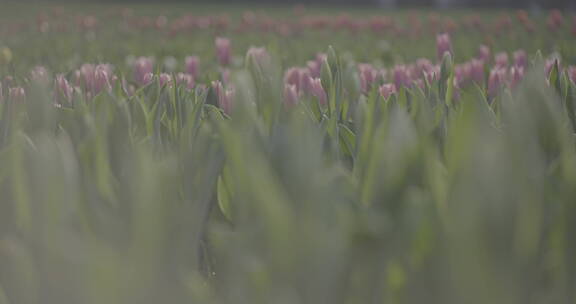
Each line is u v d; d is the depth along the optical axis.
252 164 1.91
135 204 1.91
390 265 1.84
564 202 1.93
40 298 2.12
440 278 1.80
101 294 1.81
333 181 2.15
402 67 5.62
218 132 2.69
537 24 20.78
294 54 12.28
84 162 2.52
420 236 1.83
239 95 2.76
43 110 2.94
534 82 2.51
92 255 1.80
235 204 2.36
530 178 1.94
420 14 37.00
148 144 2.75
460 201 1.75
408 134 1.90
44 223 2.08
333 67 4.52
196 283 1.96
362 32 19.00
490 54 10.47
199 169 2.47
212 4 49.22
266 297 1.85
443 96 4.73
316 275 1.76
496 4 55.69
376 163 2.08
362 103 3.26
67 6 36.75
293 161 2.02
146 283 1.85
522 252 1.77
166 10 37.16
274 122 3.19
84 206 2.18
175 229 1.97
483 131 1.88
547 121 2.46
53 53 12.84
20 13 30.11
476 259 1.69
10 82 5.32
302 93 4.86
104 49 13.95
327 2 56.62
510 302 1.75
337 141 3.04
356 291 1.88
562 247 1.94
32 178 2.16
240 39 17.06
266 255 1.85
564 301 1.95
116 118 2.80
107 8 35.72
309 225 1.77
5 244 2.08
